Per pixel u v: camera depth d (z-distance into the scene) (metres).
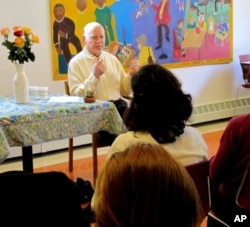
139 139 1.63
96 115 2.92
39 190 1.38
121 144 1.63
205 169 1.71
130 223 0.76
